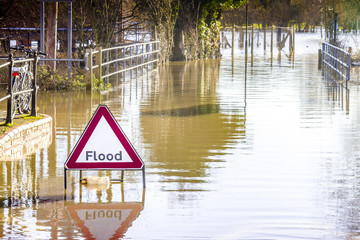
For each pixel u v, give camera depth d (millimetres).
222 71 38312
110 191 11562
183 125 18922
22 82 17844
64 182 11883
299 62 45781
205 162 13953
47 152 14961
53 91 27219
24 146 15664
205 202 10828
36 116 18234
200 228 9461
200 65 43125
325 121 19781
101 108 11727
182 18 47250
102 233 9250
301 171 13156
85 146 11758
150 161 14039
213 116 20703
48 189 11703
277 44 61688
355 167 13562
